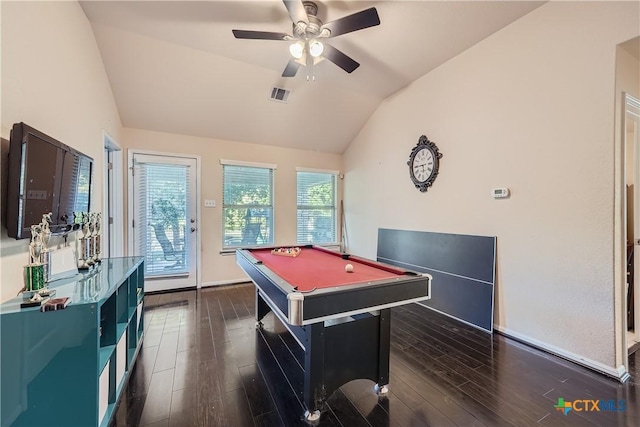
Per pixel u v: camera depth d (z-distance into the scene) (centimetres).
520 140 247
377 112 434
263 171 470
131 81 320
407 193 376
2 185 136
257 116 409
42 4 172
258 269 209
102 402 143
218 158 432
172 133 401
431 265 334
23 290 149
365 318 175
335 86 377
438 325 285
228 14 244
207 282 424
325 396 160
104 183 302
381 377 178
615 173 194
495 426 150
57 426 124
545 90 229
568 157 216
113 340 161
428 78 340
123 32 267
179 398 171
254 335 259
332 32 212
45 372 123
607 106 196
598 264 201
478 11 239
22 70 152
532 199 239
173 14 245
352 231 507
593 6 202
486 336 259
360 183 482
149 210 388
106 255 342
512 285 255
